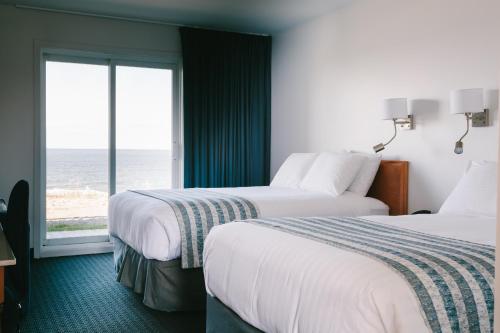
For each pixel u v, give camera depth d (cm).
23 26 503
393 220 288
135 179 575
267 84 605
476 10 351
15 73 501
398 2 420
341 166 418
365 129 460
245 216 351
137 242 347
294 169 481
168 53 568
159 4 491
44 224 531
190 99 568
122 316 327
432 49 388
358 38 468
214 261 253
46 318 322
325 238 215
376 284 158
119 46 544
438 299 160
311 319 171
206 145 577
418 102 401
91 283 411
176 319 322
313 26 534
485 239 230
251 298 211
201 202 350
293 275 187
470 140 356
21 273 234
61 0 479
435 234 243
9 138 501
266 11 511
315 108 531
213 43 577
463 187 323
